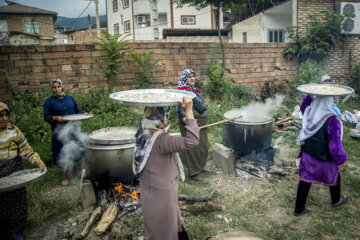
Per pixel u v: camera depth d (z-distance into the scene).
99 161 3.03
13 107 6.87
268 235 2.78
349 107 8.84
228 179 4.10
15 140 2.67
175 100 1.99
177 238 2.12
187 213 3.20
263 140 3.90
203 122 3.93
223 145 4.49
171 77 8.88
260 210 3.27
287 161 4.71
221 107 8.13
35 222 3.13
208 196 3.48
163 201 2.00
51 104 4.05
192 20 26.62
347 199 3.43
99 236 2.85
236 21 18.56
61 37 36.91
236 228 2.92
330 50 10.22
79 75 7.89
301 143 3.13
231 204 3.41
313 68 9.80
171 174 2.05
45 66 7.54
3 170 2.61
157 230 2.02
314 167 2.95
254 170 4.18
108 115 6.79
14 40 23.84
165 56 8.72
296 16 10.46
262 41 14.29
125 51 8.05
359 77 10.27
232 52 9.38
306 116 3.16
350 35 10.29
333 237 2.74
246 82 9.73
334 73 10.41
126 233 2.82
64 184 4.06
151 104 1.82
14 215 2.67
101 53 8.02
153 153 1.98
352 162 4.70
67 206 3.40
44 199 3.52
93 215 3.02
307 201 3.44
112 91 7.92
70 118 3.76
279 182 3.94
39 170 2.67
